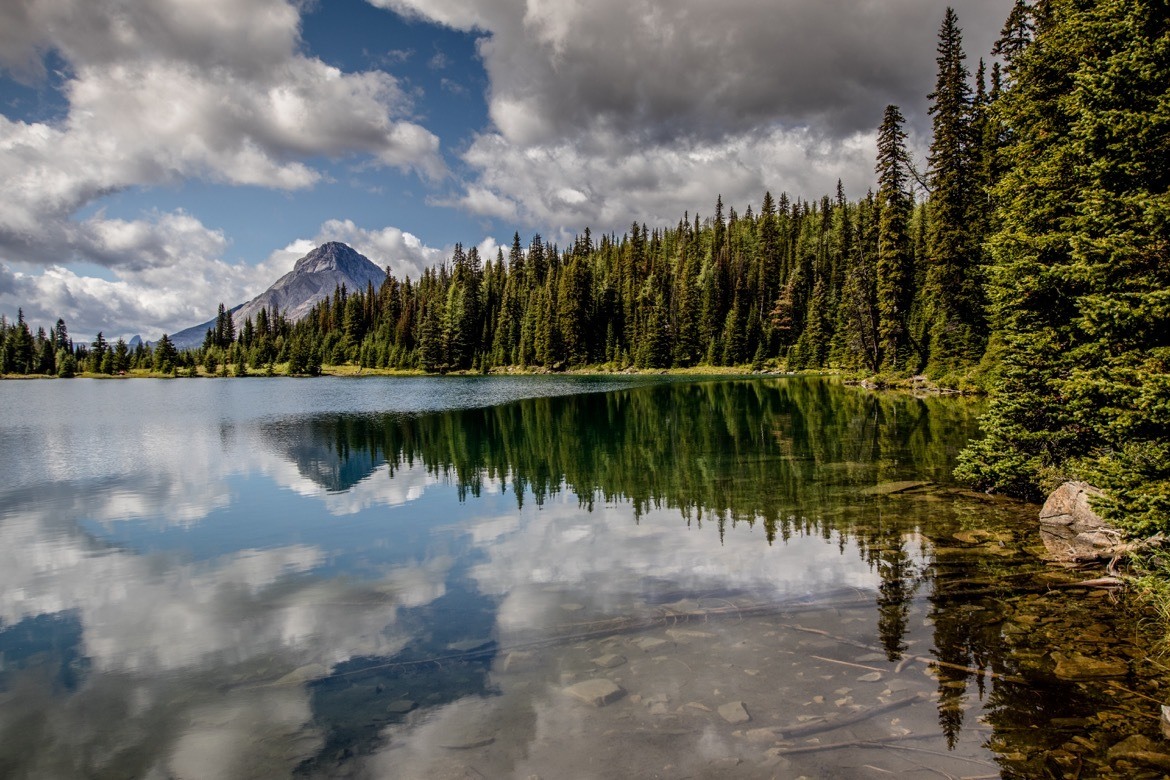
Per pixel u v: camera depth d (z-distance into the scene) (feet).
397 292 481.05
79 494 57.82
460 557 36.78
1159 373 24.44
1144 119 26.53
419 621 27.37
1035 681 20.18
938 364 138.82
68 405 175.83
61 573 35.99
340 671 22.91
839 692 19.80
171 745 18.75
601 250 459.32
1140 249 26.35
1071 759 16.17
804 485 52.34
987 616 25.45
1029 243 41.83
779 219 407.64
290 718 19.85
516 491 55.06
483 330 397.19
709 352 328.90
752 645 23.40
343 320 470.39
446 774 16.48
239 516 48.70
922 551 34.19
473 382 282.77
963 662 21.59
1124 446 31.07
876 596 28.04
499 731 18.39
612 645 23.93
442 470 66.64
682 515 44.34
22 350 434.71
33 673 23.85
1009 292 43.45
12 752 18.61
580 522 43.75
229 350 497.87
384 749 17.81
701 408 126.82
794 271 323.16
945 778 15.56
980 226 127.54
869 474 55.88
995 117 56.75
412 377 371.15
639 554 35.70
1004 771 15.79
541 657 23.17
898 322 160.25
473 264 457.68
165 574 35.42
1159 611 25.30
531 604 28.76
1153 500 24.11
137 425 119.24
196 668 23.82
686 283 349.61
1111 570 29.89
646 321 350.02
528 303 387.75
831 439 77.30
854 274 189.78
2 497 56.90
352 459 75.25
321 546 40.14
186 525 46.26
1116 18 29.55
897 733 17.49
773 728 17.90
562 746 17.44
